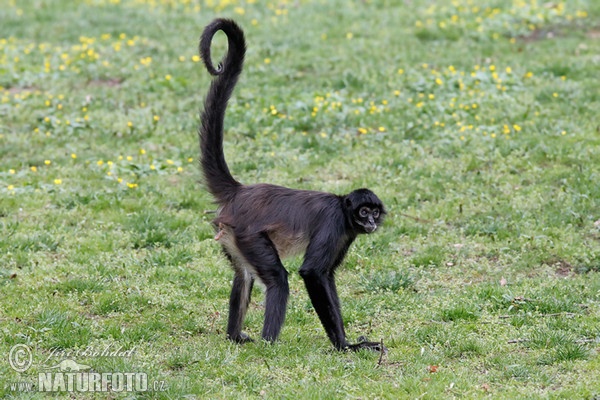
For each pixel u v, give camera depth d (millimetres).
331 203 27719
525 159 45969
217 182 28875
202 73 63250
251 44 68688
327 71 62531
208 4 81438
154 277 34125
